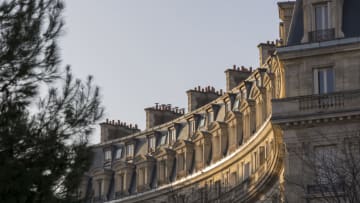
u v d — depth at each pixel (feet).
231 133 300.81
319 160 200.13
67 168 115.24
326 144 218.38
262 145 271.90
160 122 362.53
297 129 221.66
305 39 226.79
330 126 219.20
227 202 283.18
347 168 201.16
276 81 255.91
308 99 221.46
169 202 314.76
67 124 115.85
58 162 114.42
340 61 223.10
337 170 186.70
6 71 114.93
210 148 314.55
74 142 116.47
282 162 240.73
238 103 299.38
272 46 302.86
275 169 249.75
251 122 287.07
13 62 115.03
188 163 323.16
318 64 224.53
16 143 112.47
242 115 293.84
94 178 367.25
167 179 333.01
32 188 112.68
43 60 116.16
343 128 217.97
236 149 295.07
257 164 276.82
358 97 217.77
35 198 112.57
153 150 346.33
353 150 214.28
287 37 242.78
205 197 285.02
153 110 362.12
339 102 218.79
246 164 288.30
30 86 115.24
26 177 110.93
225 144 304.71
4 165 110.73
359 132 214.48
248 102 286.46
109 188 363.15
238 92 302.25
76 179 115.55
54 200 113.39
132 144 359.46
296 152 210.18
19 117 114.01
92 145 117.91
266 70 277.85
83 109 116.88
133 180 354.54
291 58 225.97
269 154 263.49
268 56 290.76
